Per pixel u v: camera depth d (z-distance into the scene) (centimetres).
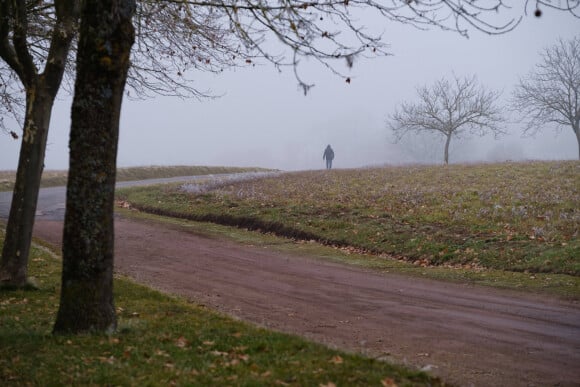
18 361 626
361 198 2558
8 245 1096
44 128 1098
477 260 1542
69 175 725
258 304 1109
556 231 1714
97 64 700
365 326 948
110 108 717
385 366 643
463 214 2070
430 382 603
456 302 1138
